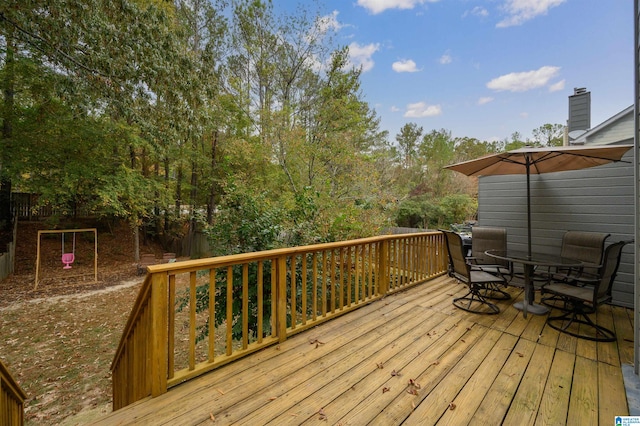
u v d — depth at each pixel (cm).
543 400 191
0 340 506
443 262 542
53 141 881
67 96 647
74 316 616
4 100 798
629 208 375
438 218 1572
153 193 1105
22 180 859
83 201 1080
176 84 720
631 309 369
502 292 408
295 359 238
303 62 1101
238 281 355
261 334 256
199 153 1230
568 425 168
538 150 306
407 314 341
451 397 193
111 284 858
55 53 601
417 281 467
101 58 600
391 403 187
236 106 1073
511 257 357
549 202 438
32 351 471
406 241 453
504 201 482
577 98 775
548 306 368
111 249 1220
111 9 593
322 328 300
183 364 434
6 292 751
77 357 457
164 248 1390
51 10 540
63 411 338
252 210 388
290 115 904
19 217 1202
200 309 375
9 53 727
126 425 165
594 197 400
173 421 168
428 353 251
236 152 1014
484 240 459
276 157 890
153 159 1159
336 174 845
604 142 719
